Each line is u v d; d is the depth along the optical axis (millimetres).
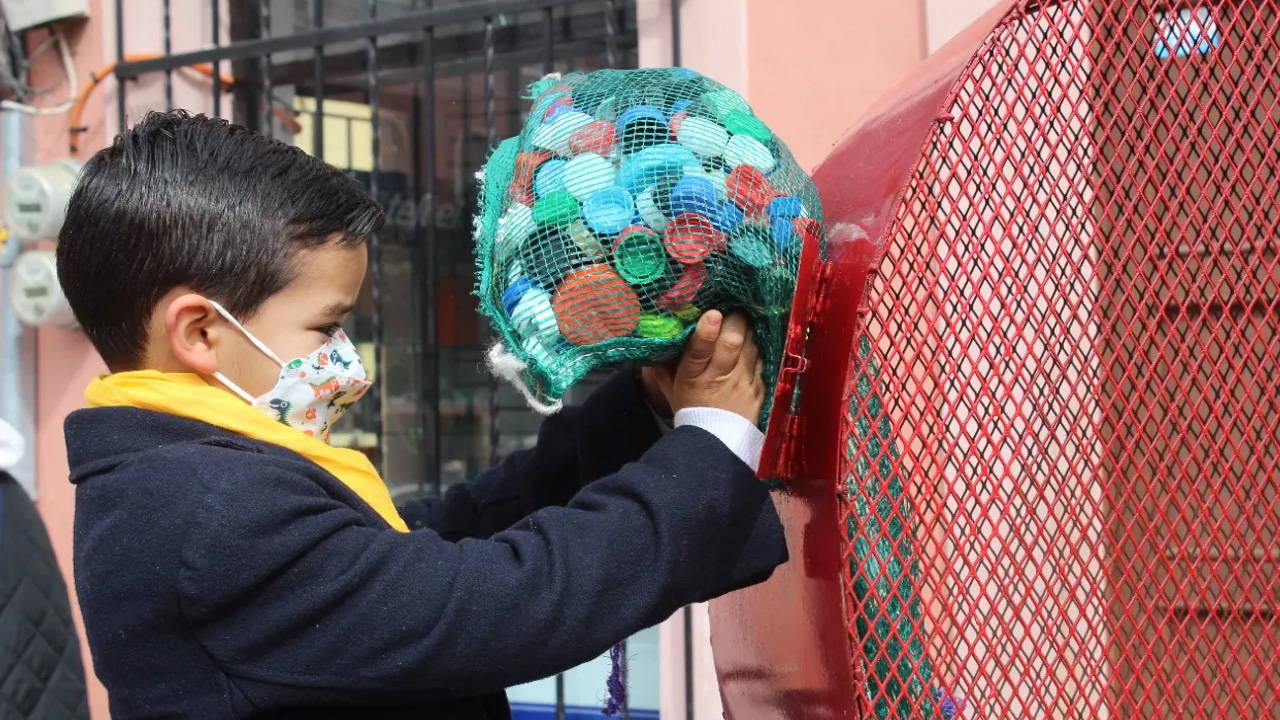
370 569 844
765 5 1982
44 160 2730
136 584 825
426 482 2574
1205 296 1133
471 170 2516
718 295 917
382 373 2590
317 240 947
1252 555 918
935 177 927
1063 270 998
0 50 2676
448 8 2287
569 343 914
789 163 975
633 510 886
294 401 952
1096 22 1067
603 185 905
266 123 2607
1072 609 1237
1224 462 924
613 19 2170
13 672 1314
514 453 1275
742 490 912
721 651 1286
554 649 852
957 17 1799
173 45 2646
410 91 2580
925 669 1004
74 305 948
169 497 831
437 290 2539
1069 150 944
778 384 878
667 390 1020
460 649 838
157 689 837
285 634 833
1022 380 1055
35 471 2682
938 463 922
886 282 917
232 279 910
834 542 890
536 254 917
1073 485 1176
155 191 908
